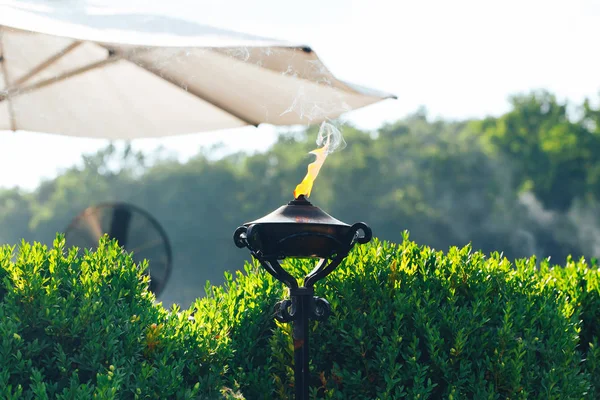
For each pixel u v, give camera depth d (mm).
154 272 7113
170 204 65750
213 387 3299
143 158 68938
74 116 5184
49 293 3082
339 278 3783
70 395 2785
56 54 4367
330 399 3555
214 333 3527
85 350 3020
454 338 3584
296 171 63688
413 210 59656
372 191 61125
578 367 3758
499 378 3541
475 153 61906
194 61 4348
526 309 3754
